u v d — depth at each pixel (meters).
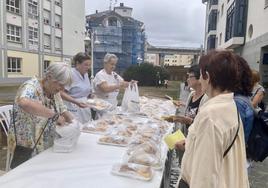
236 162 1.32
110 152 2.14
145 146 2.07
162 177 1.81
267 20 10.88
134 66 29.14
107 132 2.64
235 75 1.36
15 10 23.50
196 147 1.27
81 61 3.67
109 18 44.00
